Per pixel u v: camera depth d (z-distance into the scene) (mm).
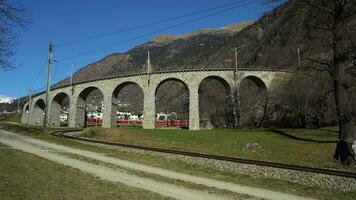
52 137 41469
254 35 149000
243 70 73938
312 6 24391
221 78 74375
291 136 40500
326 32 24922
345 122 23672
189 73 73875
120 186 13547
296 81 56938
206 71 73812
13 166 17266
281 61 89625
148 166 19969
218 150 31188
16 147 29578
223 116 79562
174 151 26688
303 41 27734
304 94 54969
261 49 123312
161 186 14133
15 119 139375
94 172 17234
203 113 89000
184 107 105125
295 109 57562
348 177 16047
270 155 27625
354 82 30828
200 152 29453
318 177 16344
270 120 64812
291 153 29219
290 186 14883
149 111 75125
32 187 12398
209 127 75562
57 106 94188
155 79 75375
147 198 11664
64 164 19719
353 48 23297
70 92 87375
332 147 30984
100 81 81812
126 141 42938
